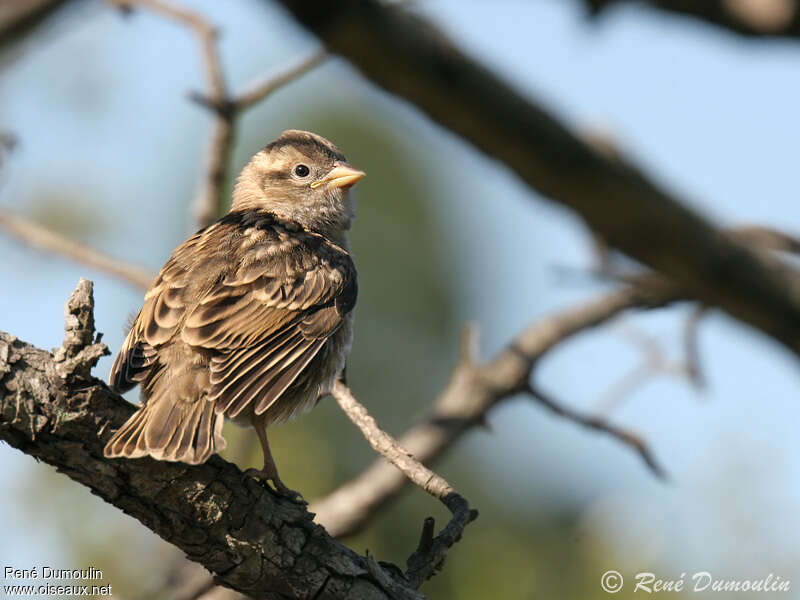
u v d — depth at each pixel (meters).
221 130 10.84
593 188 3.61
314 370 9.60
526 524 15.42
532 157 3.50
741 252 3.93
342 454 13.99
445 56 3.25
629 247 3.85
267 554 7.30
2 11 2.85
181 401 8.34
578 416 11.38
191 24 10.48
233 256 9.58
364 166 19.27
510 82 3.39
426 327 18.91
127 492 7.04
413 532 15.11
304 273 9.66
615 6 3.39
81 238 14.50
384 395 18.28
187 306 8.97
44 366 6.81
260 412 8.40
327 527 11.49
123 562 12.33
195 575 10.34
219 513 7.18
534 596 14.39
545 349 11.85
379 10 3.13
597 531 13.32
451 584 14.59
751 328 4.12
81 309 6.70
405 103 3.40
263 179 12.67
